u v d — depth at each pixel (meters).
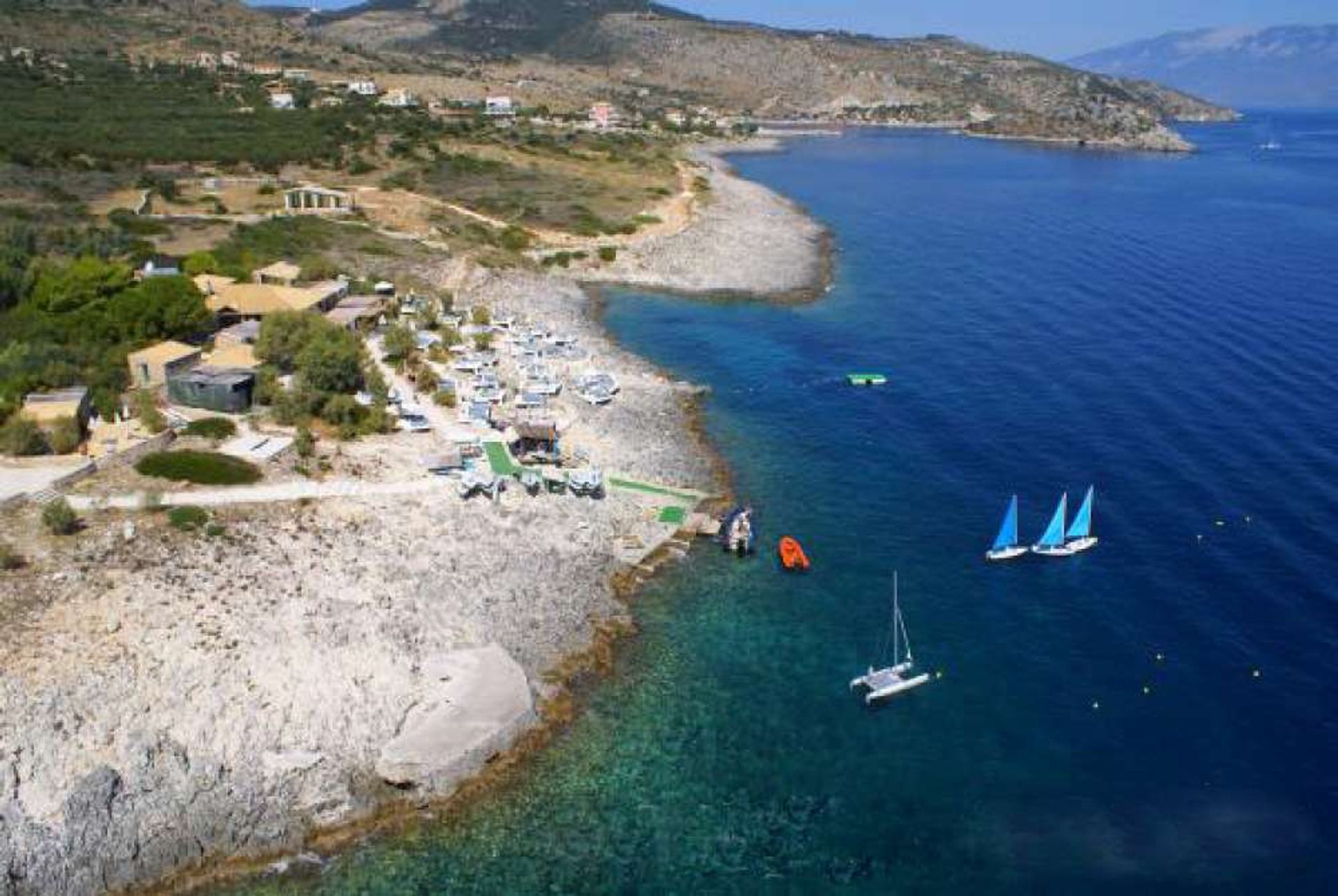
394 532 58.12
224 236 121.44
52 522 52.38
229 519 56.31
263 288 94.44
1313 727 48.22
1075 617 56.88
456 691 47.09
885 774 45.59
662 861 40.84
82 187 140.62
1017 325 109.25
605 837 41.84
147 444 62.97
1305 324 106.69
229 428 67.25
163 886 38.62
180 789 40.41
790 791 44.59
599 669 51.78
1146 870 40.78
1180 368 93.81
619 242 141.00
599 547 61.66
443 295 106.75
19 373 68.25
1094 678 51.88
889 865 41.03
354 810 41.91
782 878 40.28
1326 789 44.62
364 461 66.25
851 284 129.12
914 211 185.12
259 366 76.44
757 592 59.22
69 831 38.22
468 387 83.00
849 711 49.47
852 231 163.38
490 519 61.56
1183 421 81.50
